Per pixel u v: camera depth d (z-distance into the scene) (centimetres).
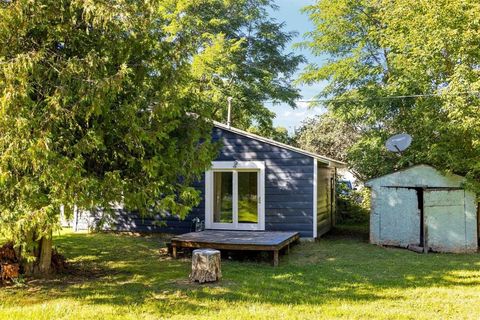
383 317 548
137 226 1349
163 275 792
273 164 1276
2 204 597
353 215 1822
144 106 677
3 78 538
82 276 781
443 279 773
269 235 1083
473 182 1086
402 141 1252
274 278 773
